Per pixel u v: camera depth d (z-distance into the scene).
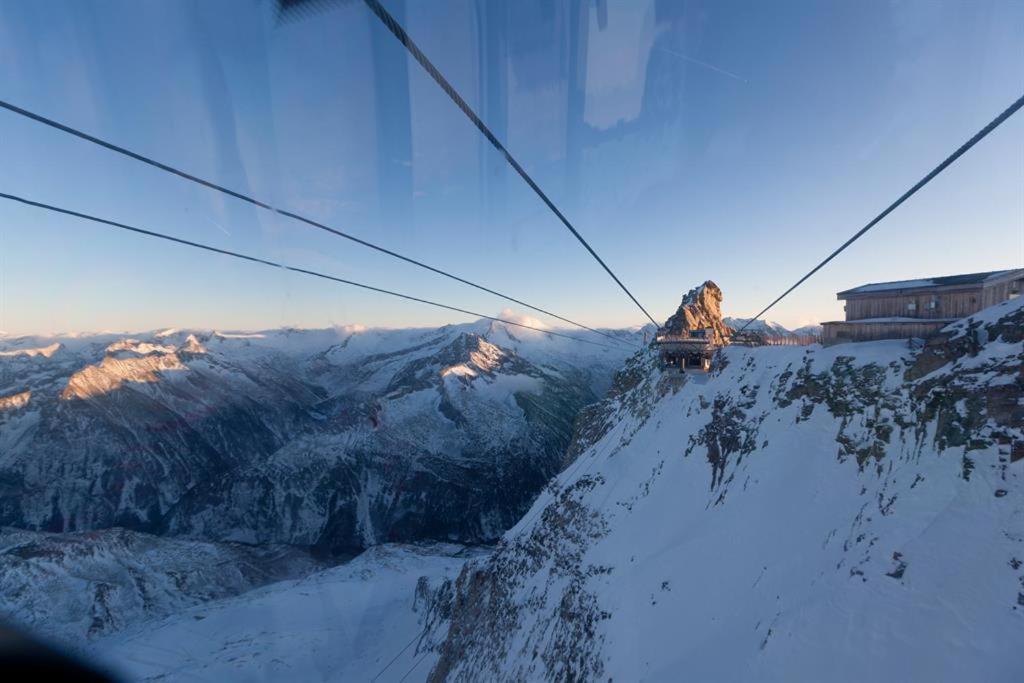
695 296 57.41
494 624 43.22
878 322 31.22
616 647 24.23
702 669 17.47
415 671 57.28
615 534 36.03
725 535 25.64
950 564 14.75
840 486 22.84
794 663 14.70
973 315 25.64
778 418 32.44
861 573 16.55
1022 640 11.44
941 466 19.09
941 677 11.66
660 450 42.31
